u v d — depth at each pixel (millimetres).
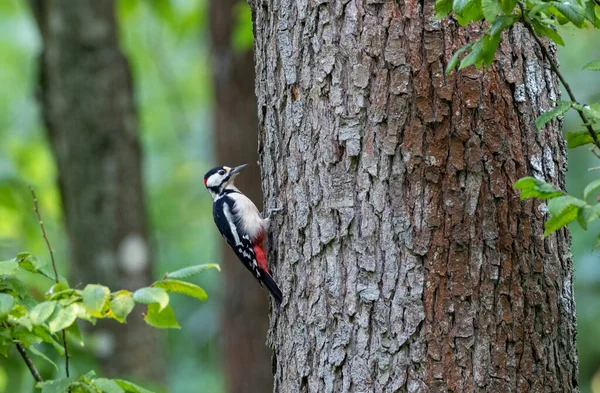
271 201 8742
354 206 7844
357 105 7793
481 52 6590
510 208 7660
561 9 6309
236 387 18391
